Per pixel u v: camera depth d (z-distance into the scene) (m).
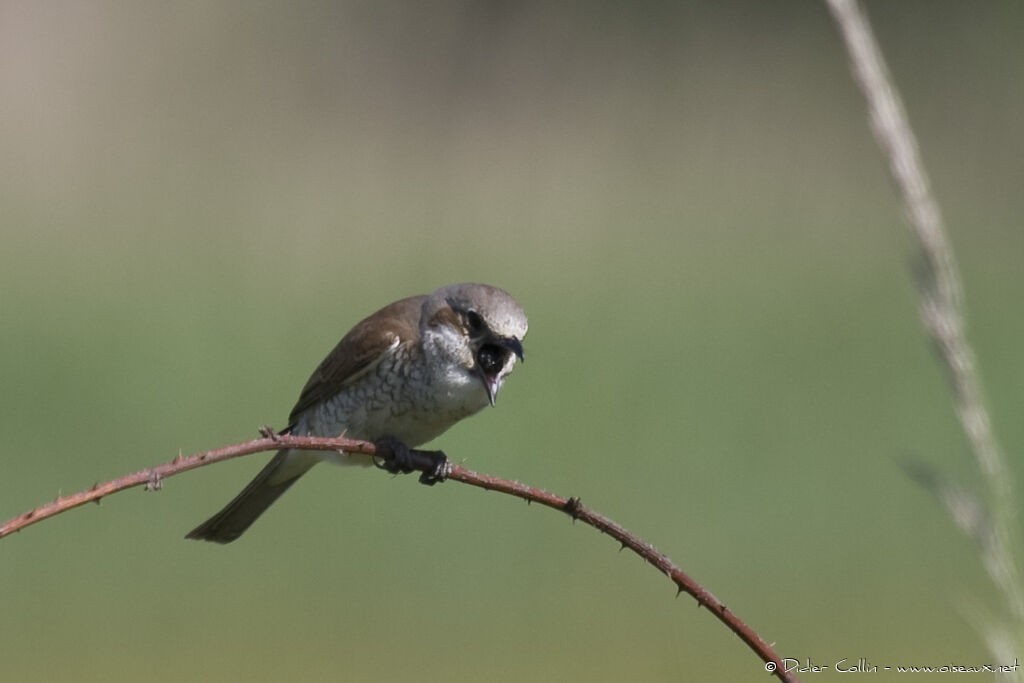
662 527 12.10
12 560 11.71
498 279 17.52
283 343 15.07
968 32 23.72
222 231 19.16
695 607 11.33
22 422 13.13
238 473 12.52
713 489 12.68
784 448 13.16
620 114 23.38
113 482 3.22
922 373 14.51
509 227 19.92
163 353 14.54
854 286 17.19
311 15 24.58
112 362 14.21
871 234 19.41
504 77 24.42
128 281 16.83
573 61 24.42
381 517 12.27
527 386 13.83
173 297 16.34
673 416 13.56
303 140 22.70
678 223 20.06
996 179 21.53
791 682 3.72
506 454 12.86
